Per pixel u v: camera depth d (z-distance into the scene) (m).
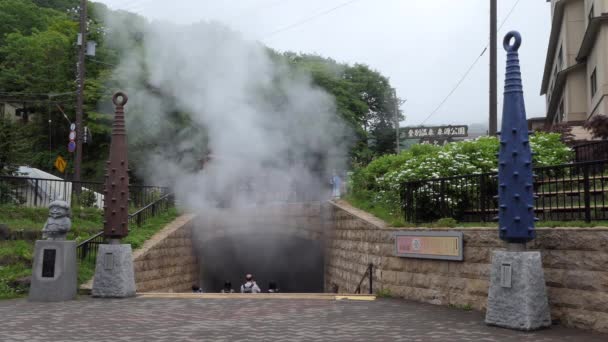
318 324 8.38
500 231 8.27
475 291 9.77
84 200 18.84
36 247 11.50
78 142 23.72
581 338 7.10
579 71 29.50
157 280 16.86
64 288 11.49
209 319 8.92
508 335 7.37
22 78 36.94
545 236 8.33
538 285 7.85
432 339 7.11
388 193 15.45
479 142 14.47
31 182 18.48
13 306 10.59
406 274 11.89
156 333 7.63
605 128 16.45
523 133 8.28
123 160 12.45
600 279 7.46
